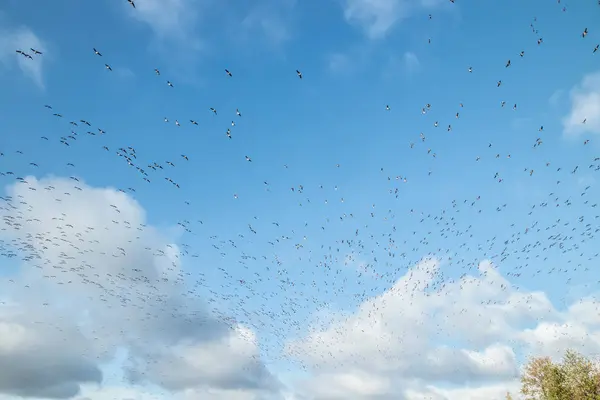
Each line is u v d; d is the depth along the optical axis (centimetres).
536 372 5103
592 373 4684
